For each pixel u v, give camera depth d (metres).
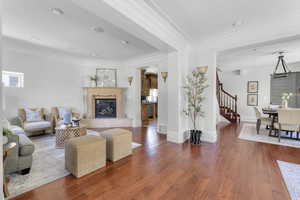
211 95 3.79
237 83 7.45
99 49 4.57
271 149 3.28
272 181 2.03
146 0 2.22
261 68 6.86
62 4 2.28
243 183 1.99
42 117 4.74
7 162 1.99
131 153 3.02
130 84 6.05
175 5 2.33
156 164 2.56
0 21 0.93
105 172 2.29
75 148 2.12
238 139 4.06
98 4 1.85
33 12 2.51
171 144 3.66
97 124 5.68
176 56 3.72
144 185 1.96
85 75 6.02
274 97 6.56
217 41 3.62
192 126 4.12
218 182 2.02
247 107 7.21
